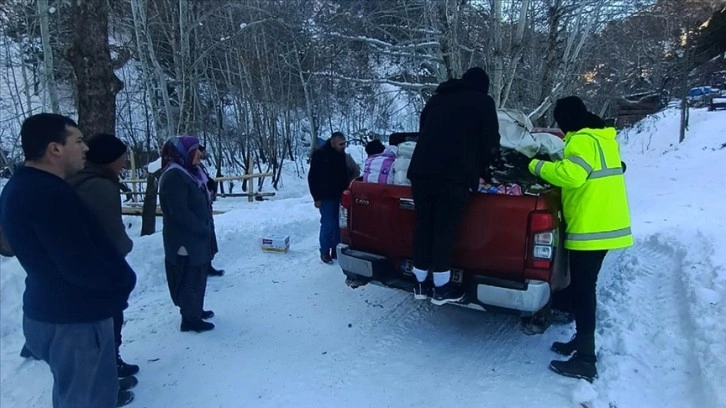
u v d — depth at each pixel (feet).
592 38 38.70
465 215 11.92
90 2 21.77
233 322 15.03
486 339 13.78
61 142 7.79
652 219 27.48
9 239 7.68
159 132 42.09
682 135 65.21
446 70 33.60
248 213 30.17
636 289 16.39
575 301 11.80
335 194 20.16
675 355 12.03
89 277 7.72
